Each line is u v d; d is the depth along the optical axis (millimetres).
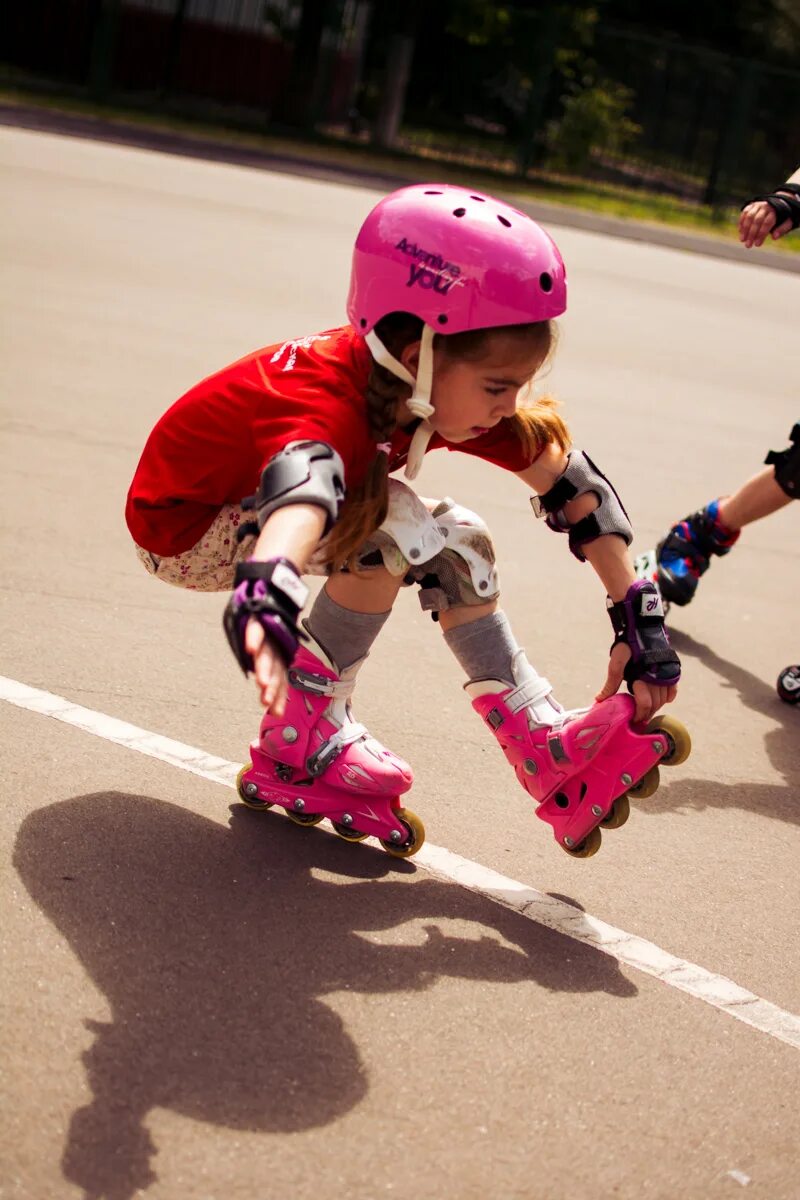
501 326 2385
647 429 7559
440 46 26406
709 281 14305
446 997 2479
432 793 3254
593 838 2814
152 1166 1984
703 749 3826
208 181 14344
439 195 2451
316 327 8242
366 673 3881
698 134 23859
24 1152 1969
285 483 2193
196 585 2885
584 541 2783
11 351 6715
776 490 4492
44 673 3502
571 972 2625
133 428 5781
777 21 29344
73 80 23922
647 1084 2346
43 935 2447
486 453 2768
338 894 2738
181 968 2426
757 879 3125
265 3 24734
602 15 29047
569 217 17688
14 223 10094
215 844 2834
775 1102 2352
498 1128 2180
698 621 4867
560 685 4051
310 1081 2207
